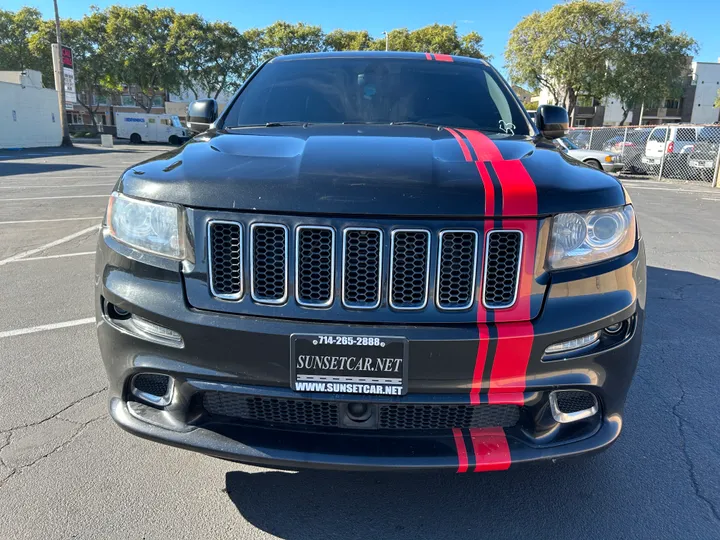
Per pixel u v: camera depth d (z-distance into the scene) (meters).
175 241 1.76
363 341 1.64
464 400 1.69
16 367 3.22
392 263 1.64
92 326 3.89
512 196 1.68
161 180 1.83
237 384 1.72
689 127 17.81
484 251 1.66
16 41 48.12
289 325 1.67
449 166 1.82
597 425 1.84
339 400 1.70
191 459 2.40
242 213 1.68
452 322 1.66
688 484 2.30
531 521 2.07
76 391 2.95
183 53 46.66
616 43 34.03
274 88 3.04
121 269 1.85
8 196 10.47
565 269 1.74
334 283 1.66
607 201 1.82
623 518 2.09
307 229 1.65
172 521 2.02
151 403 1.89
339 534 1.98
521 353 1.67
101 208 9.12
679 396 3.08
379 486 2.25
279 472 2.33
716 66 61.59
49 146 33.31
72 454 2.41
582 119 61.53
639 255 1.92
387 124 2.69
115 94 59.91
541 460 1.75
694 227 8.77
